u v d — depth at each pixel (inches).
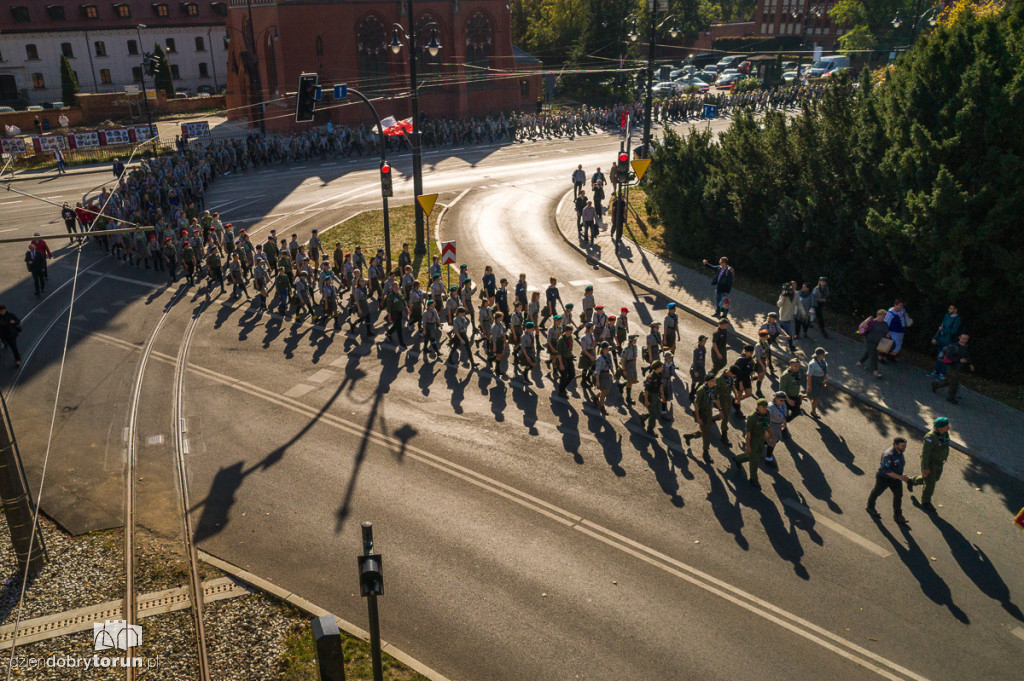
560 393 728.3
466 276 901.8
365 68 2337.6
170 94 2829.7
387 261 1071.6
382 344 859.4
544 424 673.0
